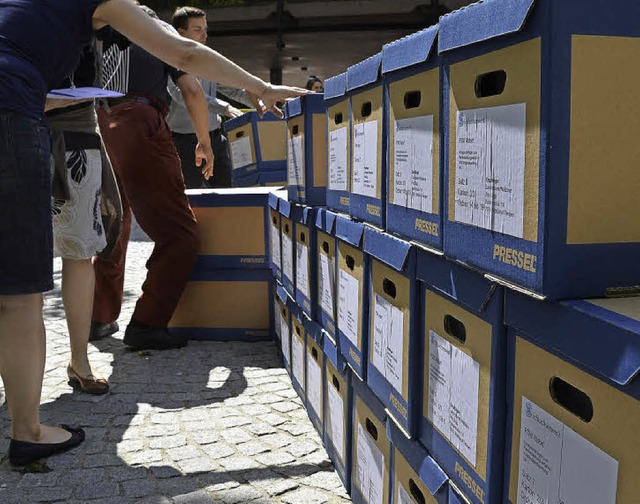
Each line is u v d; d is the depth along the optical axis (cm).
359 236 187
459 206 126
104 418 266
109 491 212
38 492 211
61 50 202
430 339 146
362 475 197
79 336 287
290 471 226
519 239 107
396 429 168
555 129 98
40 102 198
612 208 101
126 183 339
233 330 373
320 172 247
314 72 1786
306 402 271
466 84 122
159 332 351
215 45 1388
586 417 106
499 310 115
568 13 96
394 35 1270
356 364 196
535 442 108
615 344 86
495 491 119
